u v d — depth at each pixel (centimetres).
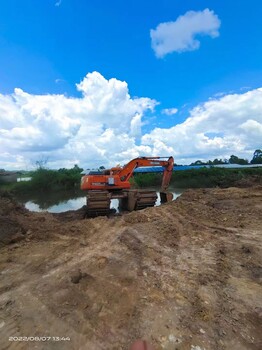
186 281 466
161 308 386
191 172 3578
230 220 886
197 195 1423
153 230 801
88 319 371
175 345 310
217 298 407
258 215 924
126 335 332
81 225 940
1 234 806
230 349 302
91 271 529
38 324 365
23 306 412
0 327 363
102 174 1579
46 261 607
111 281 480
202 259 566
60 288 466
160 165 1666
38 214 1325
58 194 3512
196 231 776
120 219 991
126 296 425
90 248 684
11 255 660
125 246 673
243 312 370
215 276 481
